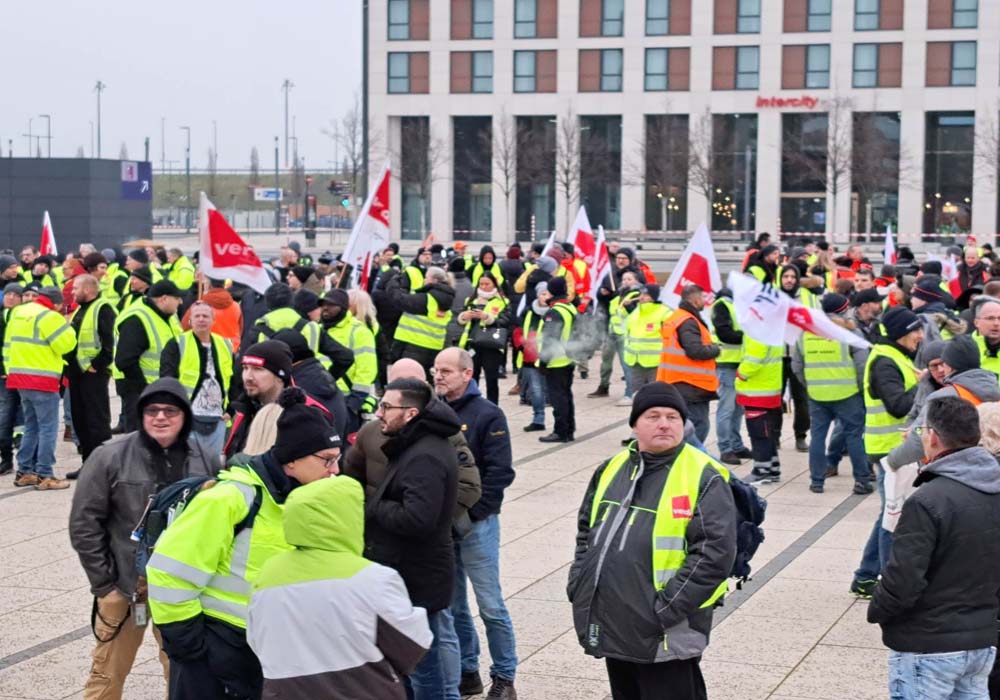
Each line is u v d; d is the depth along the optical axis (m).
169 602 5.63
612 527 6.19
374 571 5.02
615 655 6.12
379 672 5.02
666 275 40.06
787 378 16.08
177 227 91.25
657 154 68.25
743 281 13.73
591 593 6.20
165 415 6.64
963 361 8.13
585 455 16.00
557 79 70.56
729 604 9.80
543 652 8.68
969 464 5.92
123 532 6.70
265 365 8.08
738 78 68.56
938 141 67.44
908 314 10.49
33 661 8.47
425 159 71.31
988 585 5.93
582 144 69.81
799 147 68.00
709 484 6.10
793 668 8.38
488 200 72.81
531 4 70.44
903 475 8.12
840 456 14.65
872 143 66.00
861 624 9.31
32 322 13.54
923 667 5.95
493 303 18.39
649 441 6.14
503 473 7.77
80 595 9.98
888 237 24.88
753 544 6.30
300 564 4.99
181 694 5.83
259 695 5.93
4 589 10.13
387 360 18.61
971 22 65.81
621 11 69.62
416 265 23.75
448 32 71.31
